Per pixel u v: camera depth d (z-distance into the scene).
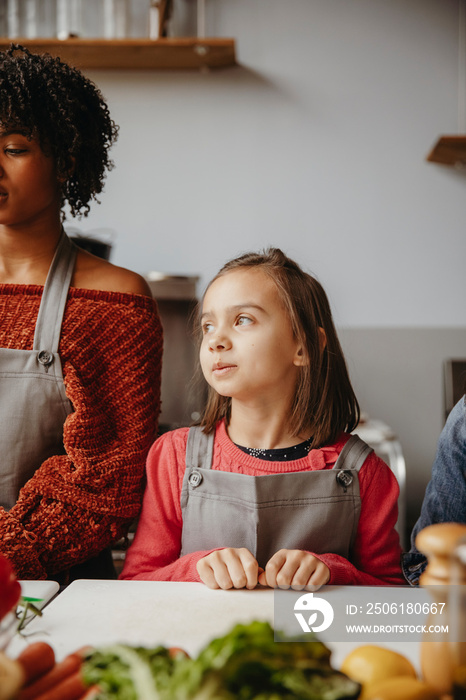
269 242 2.57
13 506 0.89
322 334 0.96
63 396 0.89
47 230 0.95
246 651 0.39
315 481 0.86
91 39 2.29
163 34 2.42
